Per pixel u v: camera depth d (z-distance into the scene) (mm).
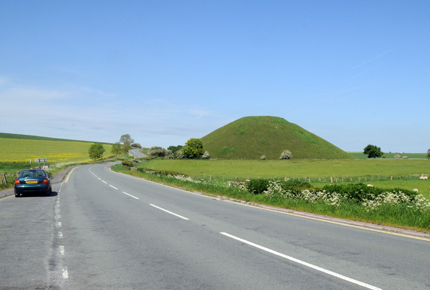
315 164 82062
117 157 143625
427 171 63281
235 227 9359
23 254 6445
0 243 7395
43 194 19828
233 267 5602
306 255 6387
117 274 5238
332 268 5562
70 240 7699
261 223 10039
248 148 125500
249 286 4703
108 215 11680
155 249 6844
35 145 142000
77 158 122375
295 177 53781
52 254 6445
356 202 14156
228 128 147125
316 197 14922
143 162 92562
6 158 99625
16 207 13938
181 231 8766
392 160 90875
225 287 4660
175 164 82750
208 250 6758
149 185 27875
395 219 9898
